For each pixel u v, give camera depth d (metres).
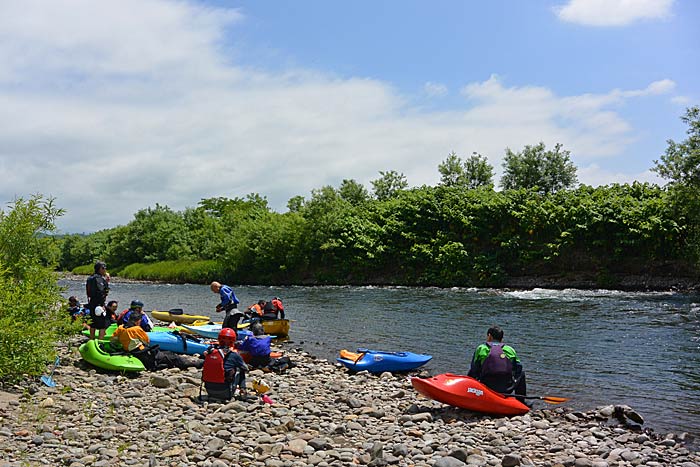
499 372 10.38
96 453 7.11
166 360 12.84
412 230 45.78
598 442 8.77
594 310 24.62
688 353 15.47
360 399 11.04
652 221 34.44
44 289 10.82
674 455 8.27
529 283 38.19
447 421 9.67
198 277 59.06
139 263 76.31
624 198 37.06
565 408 10.88
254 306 19.31
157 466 6.76
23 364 9.80
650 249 35.22
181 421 8.62
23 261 11.53
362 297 33.94
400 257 45.62
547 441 8.61
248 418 9.02
